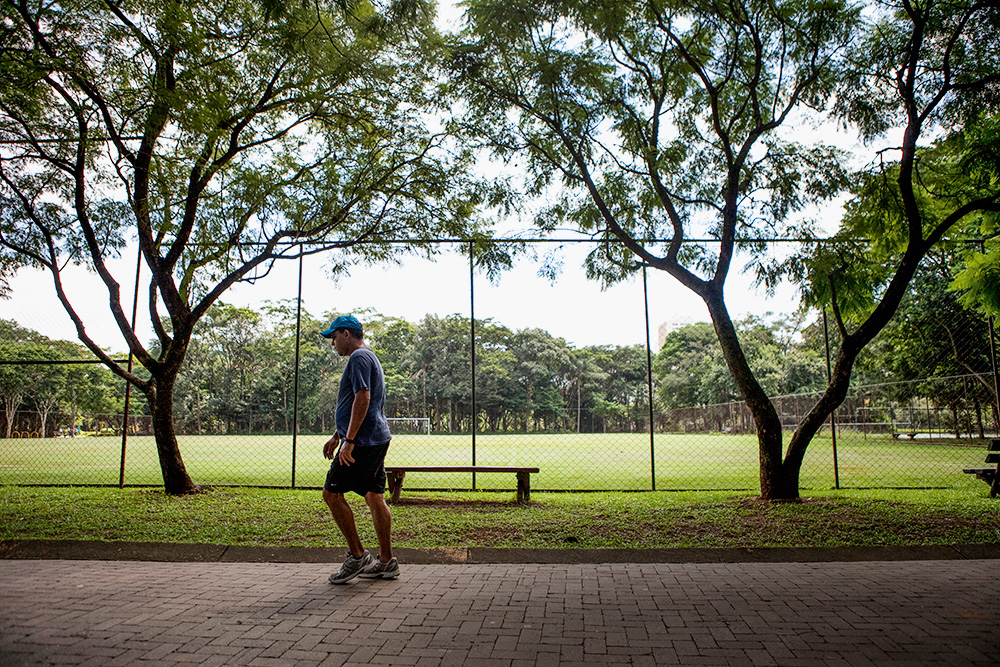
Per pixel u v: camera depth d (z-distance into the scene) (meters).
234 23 8.23
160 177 8.03
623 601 4.02
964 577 4.64
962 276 10.06
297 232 9.27
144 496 8.34
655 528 6.20
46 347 18.72
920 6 7.73
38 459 16.98
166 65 7.70
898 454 18.58
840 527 6.07
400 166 9.28
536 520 6.63
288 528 6.29
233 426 33.25
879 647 3.15
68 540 5.76
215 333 32.84
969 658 2.99
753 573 4.80
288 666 2.90
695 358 51.31
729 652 3.10
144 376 35.97
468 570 4.92
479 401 38.97
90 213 8.98
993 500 7.66
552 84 7.94
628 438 32.12
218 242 8.91
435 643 3.22
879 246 8.87
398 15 7.68
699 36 8.13
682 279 8.36
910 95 7.83
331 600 4.04
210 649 3.12
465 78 8.22
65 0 6.88
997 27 7.46
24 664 2.89
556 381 38.75
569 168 9.05
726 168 9.05
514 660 3.00
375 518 4.62
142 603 3.96
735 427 34.28
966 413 25.39
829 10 7.54
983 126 8.55
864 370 30.95
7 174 8.73
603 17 7.17
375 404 4.70
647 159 8.34
